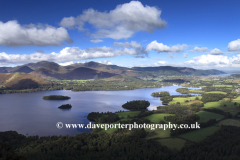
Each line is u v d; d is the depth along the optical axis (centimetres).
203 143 14500
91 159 12569
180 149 14125
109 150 13875
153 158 12494
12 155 10975
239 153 12481
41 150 13875
